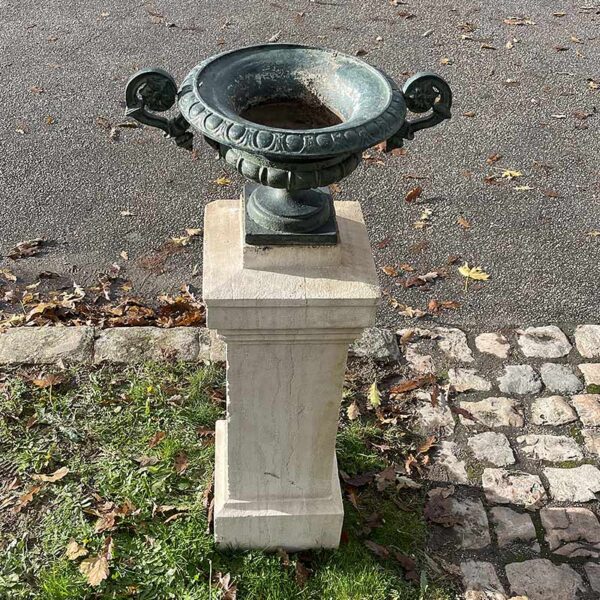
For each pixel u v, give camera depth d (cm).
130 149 537
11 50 650
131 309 401
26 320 388
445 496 310
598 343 389
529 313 409
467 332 394
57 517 290
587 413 350
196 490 304
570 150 555
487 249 457
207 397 345
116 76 620
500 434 339
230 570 278
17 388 340
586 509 308
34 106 577
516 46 694
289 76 220
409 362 372
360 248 235
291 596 271
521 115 594
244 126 184
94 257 439
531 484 317
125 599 266
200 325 393
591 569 287
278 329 223
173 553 277
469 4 772
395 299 415
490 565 287
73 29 689
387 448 327
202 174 516
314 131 184
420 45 689
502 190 511
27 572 272
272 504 275
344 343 230
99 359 356
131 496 297
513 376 368
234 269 222
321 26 715
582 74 652
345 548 287
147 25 702
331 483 277
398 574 281
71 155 526
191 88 200
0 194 484
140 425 330
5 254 437
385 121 193
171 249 448
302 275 221
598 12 763
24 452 315
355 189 505
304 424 252
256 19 722
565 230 476
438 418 344
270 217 217
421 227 473
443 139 561
